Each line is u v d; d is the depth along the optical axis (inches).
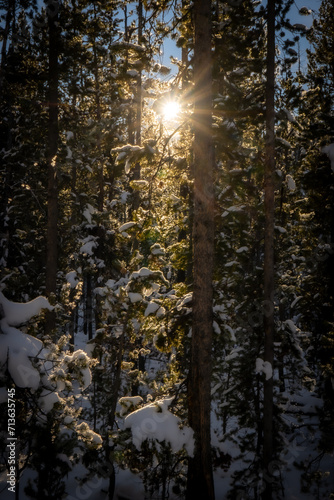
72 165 597.6
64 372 262.2
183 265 454.3
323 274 478.3
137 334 415.8
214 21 362.6
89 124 645.3
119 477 422.6
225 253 432.1
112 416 394.6
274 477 399.2
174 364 415.2
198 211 330.3
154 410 323.9
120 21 583.2
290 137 506.9
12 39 461.7
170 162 390.3
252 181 448.8
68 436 266.1
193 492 307.3
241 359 425.4
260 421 412.2
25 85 502.0
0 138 692.7
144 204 386.6
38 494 267.4
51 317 444.8
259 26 380.2
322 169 478.0
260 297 426.3
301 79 503.2
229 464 424.2
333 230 485.1
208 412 320.5
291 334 426.9
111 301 401.7
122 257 765.9
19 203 629.3
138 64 357.7
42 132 567.8
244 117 385.4
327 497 410.6
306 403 576.1
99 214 692.1
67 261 767.7
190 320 355.9
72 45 512.4
